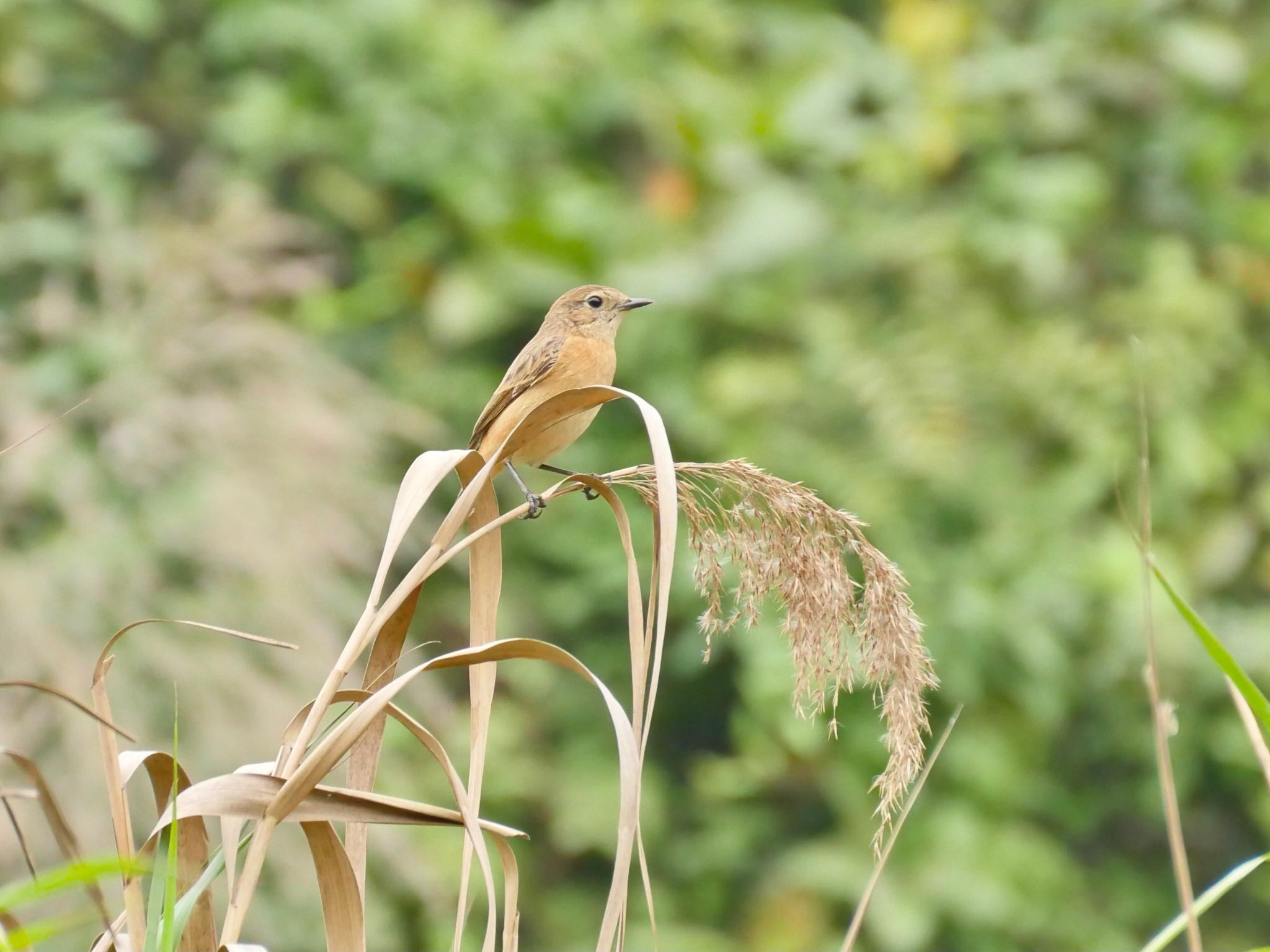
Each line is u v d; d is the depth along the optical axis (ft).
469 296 41.47
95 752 30.40
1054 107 43.04
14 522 33.65
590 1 46.85
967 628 38.22
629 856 10.46
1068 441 40.09
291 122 43.32
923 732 12.50
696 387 41.27
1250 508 41.60
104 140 40.27
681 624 42.04
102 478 33.40
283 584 32.83
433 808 11.09
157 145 44.34
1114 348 40.93
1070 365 39.52
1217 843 43.88
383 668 12.62
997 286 42.01
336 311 43.29
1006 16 46.98
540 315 43.09
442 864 38.68
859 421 39.78
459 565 41.96
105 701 10.98
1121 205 44.09
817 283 41.60
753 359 41.01
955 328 39.70
